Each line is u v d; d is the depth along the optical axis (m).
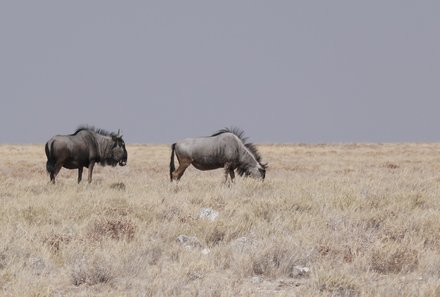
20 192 66.06
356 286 29.25
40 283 29.53
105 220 42.75
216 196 60.19
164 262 36.03
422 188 69.81
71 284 31.22
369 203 54.56
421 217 46.19
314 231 42.22
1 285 29.73
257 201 55.16
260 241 38.50
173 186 72.38
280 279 32.66
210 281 30.53
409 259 34.41
